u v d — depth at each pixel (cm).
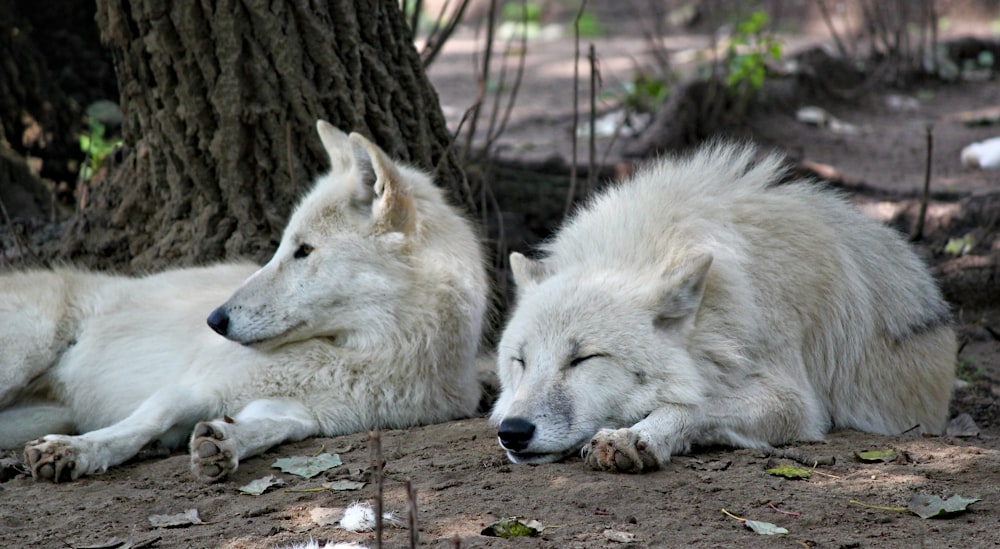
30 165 1678
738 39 2119
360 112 1182
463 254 1032
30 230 1444
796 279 938
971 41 2864
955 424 1119
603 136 2100
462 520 712
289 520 734
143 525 735
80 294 1082
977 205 1612
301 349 984
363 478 817
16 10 1683
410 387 996
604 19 3756
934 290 1078
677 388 837
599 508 729
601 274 891
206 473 823
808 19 3325
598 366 836
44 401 1070
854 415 982
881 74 2580
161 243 1216
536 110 2375
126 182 1248
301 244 988
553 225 1538
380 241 988
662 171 1006
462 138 2073
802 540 675
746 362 883
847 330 963
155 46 1151
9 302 1040
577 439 827
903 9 2695
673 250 893
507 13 3775
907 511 727
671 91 2083
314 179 1180
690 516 714
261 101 1155
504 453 861
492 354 1175
